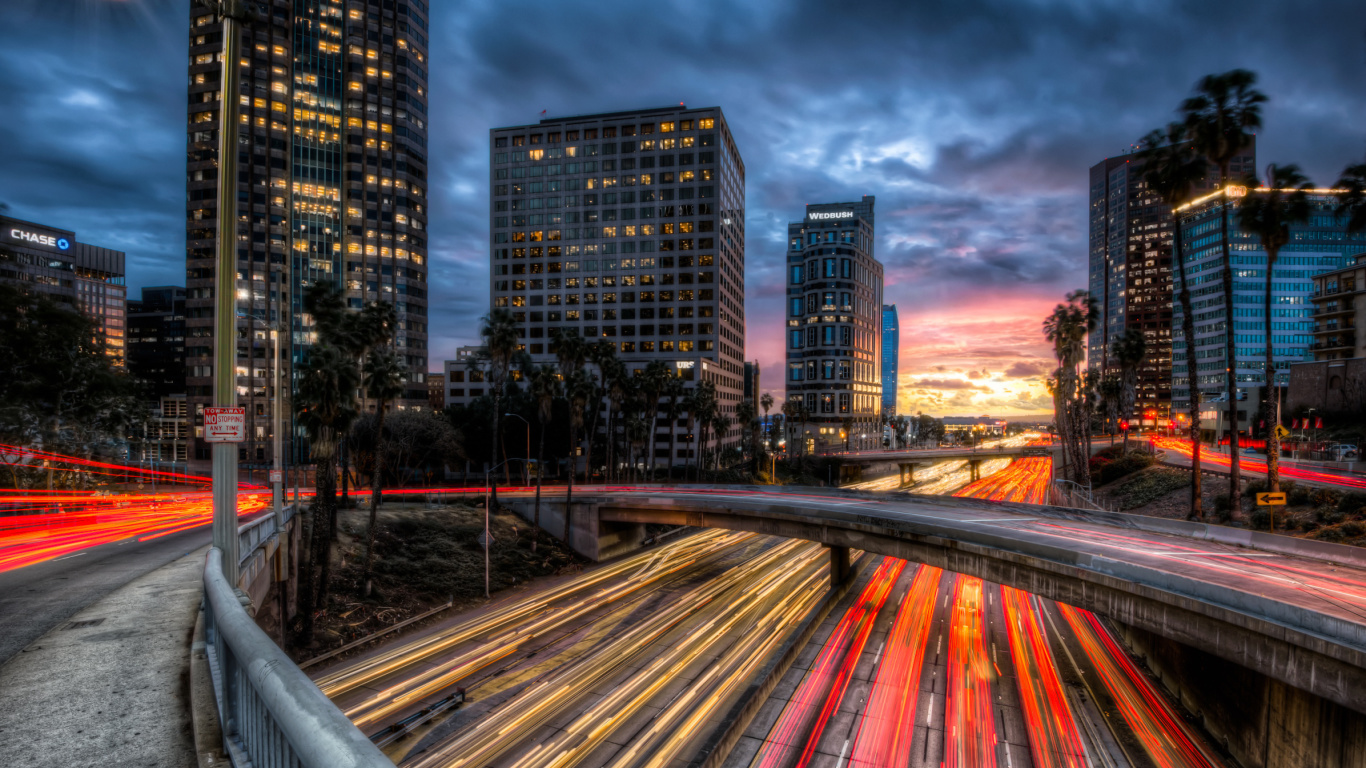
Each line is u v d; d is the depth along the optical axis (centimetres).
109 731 519
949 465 19288
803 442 17400
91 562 1738
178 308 19788
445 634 3869
